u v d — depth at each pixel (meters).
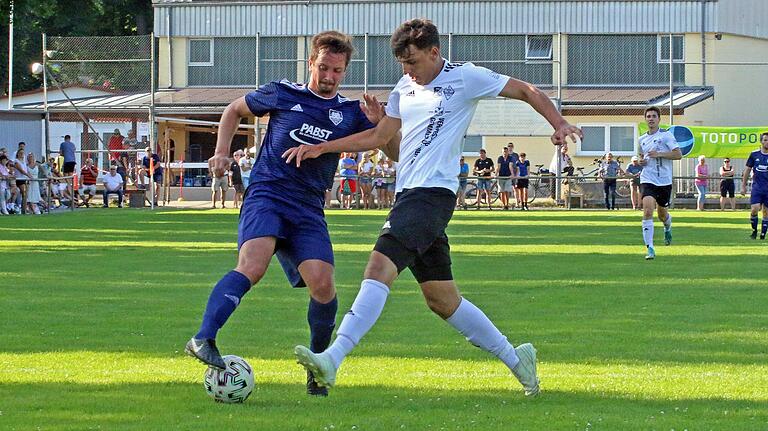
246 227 15.72
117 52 83.12
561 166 85.75
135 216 70.00
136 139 86.00
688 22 100.44
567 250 42.38
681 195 86.19
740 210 81.94
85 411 14.60
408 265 15.26
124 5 154.00
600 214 74.94
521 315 23.91
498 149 102.62
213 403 15.13
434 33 15.56
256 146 85.44
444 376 17.17
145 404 15.05
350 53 16.48
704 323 22.67
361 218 68.06
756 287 29.34
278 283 30.70
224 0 105.94
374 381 16.78
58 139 97.19
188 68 107.00
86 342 20.39
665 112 93.88
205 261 37.44
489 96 15.56
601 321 22.98
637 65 101.00
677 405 14.95
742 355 18.95
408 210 15.20
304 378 17.06
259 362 18.44
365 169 84.56
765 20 102.69
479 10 102.06
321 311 15.91
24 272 33.59
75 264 36.28
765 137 48.19
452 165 15.50
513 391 16.00
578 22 100.94
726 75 101.81
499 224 61.91
